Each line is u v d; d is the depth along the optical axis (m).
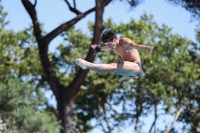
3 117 47.16
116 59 75.88
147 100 79.75
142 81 76.69
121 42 22.77
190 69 73.38
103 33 22.78
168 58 75.50
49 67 58.88
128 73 22.42
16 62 75.06
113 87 75.75
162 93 69.62
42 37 59.06
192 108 78.38
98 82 75.06
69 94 58.03
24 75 75.88
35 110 49.66
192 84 76.12
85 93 79.25
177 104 78.12
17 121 47.16
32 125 46.59
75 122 81.25
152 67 74.38
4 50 72.62
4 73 73.06
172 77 74.56
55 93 58.41
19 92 48.78
